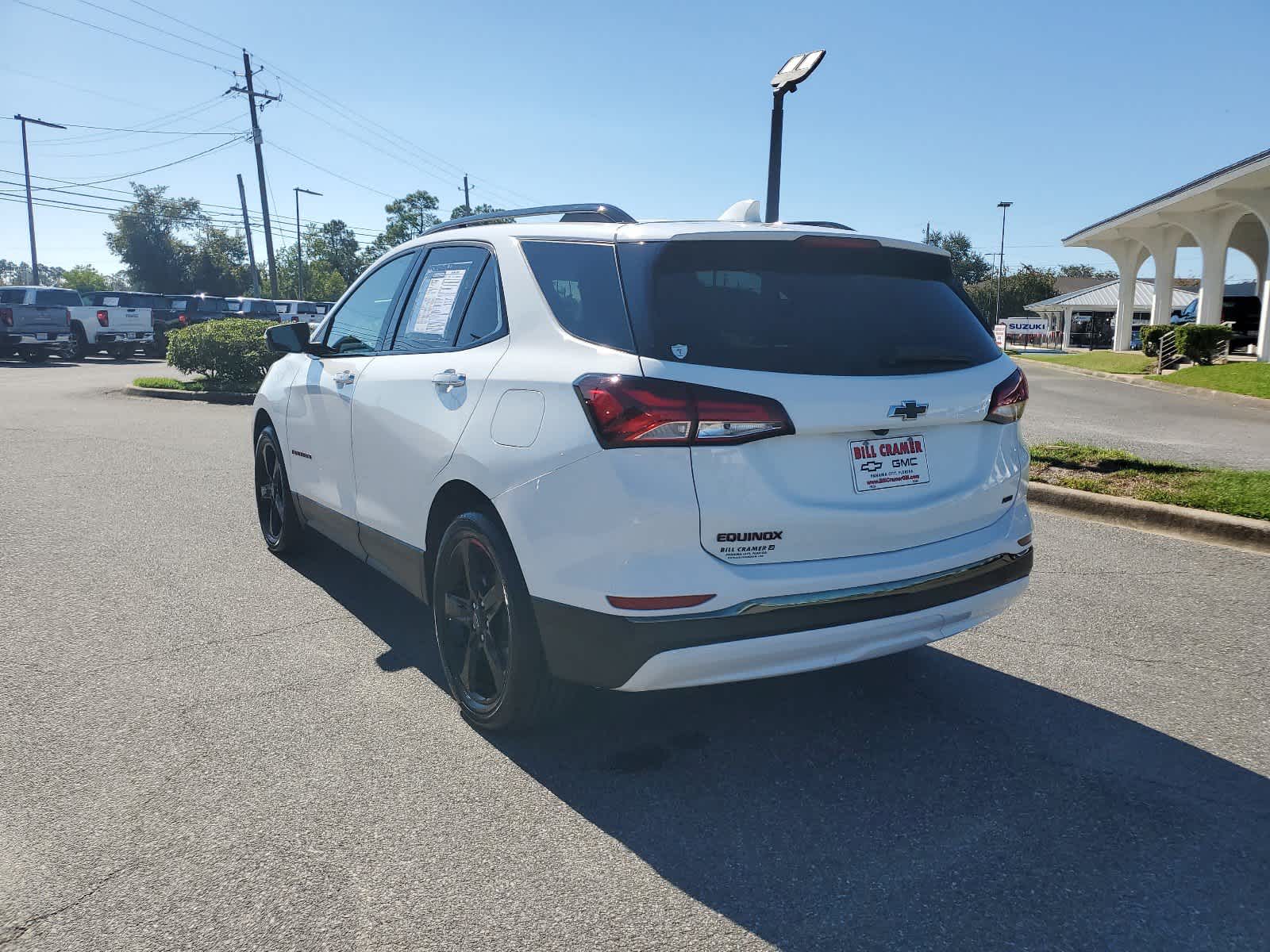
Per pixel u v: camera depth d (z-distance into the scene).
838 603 2.79
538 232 3.34
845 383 2.80
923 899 2.38
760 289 2.87
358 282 4.68
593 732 3.32
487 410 3.12
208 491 7.53
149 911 2.32
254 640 4.19
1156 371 25.55
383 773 3.01
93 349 28.16
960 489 3.11
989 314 84.88
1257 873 2.49
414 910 2.33
